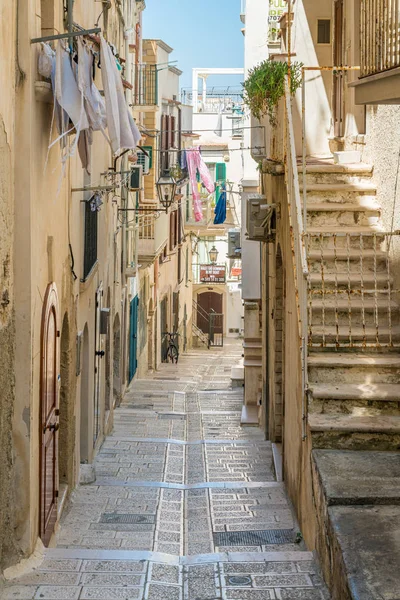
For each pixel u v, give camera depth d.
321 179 12.35
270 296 15.71
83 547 9.73
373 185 12.08
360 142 12.95
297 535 9.62
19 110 8.07
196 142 49.19
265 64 12.28
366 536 7.12
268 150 14.68
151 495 11.98
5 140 7.69
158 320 32.88
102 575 7.88
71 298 11.41
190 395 23.34
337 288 10.84
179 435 17.22
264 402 16.55
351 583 6.39
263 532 10.05
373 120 12.23
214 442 15.83
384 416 9.31
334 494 7.77
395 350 10.27
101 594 7.43
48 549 8.59
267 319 16.34
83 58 8.95
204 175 38.38
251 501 11.41
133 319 25.09
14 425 8.21
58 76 8.34
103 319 15.40
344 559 6.74
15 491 8.20
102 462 14.26
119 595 7.42
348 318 10.61
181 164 38.06
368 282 10.86
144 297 28.94
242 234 20.27
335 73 14.23
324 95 14.41
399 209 10.66
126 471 13.62
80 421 13.13
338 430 8.94
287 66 12.19
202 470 13.66
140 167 23.58
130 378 24.67
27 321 8.20
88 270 12.76
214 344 48.91
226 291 50.25
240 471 13.59
